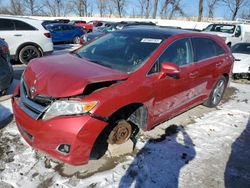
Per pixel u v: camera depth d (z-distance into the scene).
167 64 3.37
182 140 3.96
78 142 2.71
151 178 3.06
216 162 3.51
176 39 3.95
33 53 9.25
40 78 2.98
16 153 3.29
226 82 5.59
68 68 3.13
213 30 15.21
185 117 4.84
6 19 8.73
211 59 4.79
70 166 3.13
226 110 5.46
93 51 3.94
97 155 3.19
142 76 3.28
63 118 2.69
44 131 2.74
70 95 2.71
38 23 9.38
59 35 17.34
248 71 8.35
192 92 4.43
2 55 4.82
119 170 3.14
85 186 2.84
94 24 25.56
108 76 2.98
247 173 3.35
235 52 9.28
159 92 3.54
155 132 4.11
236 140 4.16
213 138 4.14
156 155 3.50
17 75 7.22
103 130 3.02
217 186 3.06
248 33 15.47
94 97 2.78
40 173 2.98
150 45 3.72
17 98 3.30
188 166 3.35
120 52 3.73
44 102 2.83
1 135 3.68
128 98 3.05
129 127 3.38
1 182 2.81
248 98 6.53
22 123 2.95
